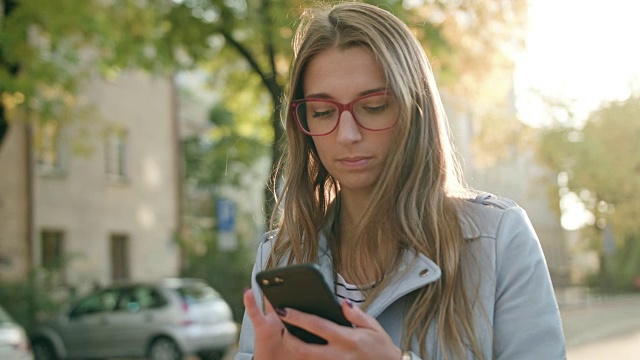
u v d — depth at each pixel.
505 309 1.87
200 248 27.39
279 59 14.88
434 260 1.89
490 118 29.64
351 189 2.05
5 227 23.84
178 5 15.47
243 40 15.59
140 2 15.79
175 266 30.89
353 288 2.00
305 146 2.14
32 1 14.38
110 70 16.84
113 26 15.61
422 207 1.94
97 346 17.41
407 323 1.87
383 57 1.90
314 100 1.95
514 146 41.06
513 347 1.86
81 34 15.59
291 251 2.14
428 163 1.96
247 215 35.72
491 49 15.95
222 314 17.22
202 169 37.22
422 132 1.95
